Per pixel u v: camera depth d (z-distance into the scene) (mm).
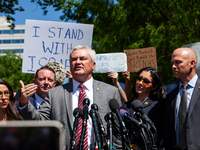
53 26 4543
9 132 649
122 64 4289
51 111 2805
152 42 8164
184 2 8414
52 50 4512
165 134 2836
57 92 2902
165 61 9062
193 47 4223
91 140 2662
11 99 2775
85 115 2045
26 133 655
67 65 4559
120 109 2367
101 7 9578
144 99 3297
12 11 8000
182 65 2777
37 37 4473
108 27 9938
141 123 2072
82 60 2904
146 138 2113
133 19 8844
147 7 8734
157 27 8898
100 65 4312
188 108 2682
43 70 3547
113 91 2998
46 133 665
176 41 8391
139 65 4750
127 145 1983
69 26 4598
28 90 2414
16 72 21469
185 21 8312
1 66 21391
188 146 2523
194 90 2691
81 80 2939
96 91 2916
